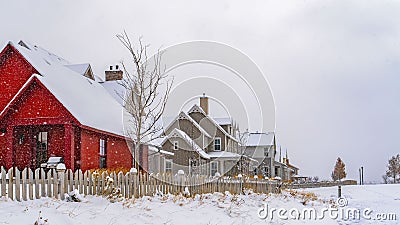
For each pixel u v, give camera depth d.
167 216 11.20
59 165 10.70
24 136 21.56
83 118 20.69
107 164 23.02
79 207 9.99
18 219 8.23
